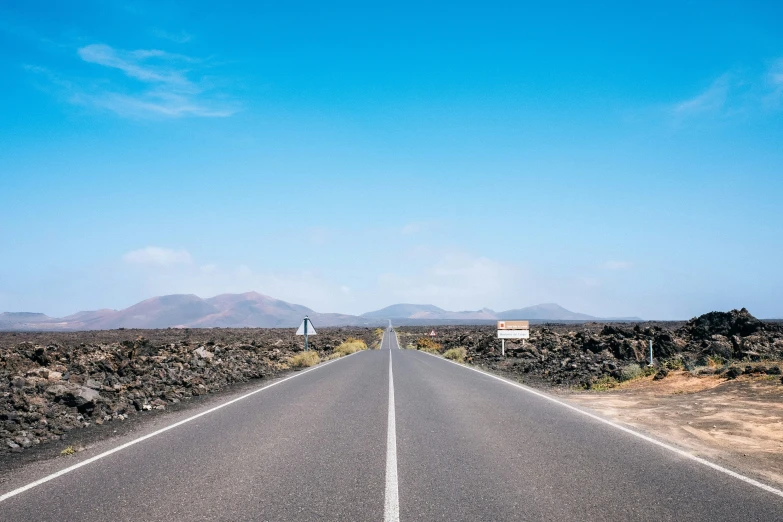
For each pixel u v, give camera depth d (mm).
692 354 22406
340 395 15070
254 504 5848
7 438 9641
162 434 9734
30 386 13500
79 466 7547
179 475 6988
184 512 5621
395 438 9203
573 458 7793
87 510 5719
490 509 5676
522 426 10289
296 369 27031
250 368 24188
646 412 12133
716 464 7480
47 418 11227
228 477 6871
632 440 9016
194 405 13945
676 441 9023
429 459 7762
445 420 10969
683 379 16750
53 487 6547
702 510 5645
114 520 5422
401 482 6633
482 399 14172
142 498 6086
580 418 11195
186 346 34125
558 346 33500
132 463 7652
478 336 58188
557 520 5367
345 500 5969
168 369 20141
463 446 8578
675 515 5504
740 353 19797
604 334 32562
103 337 57969
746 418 10820
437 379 19766
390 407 12758
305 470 7191
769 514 5535
